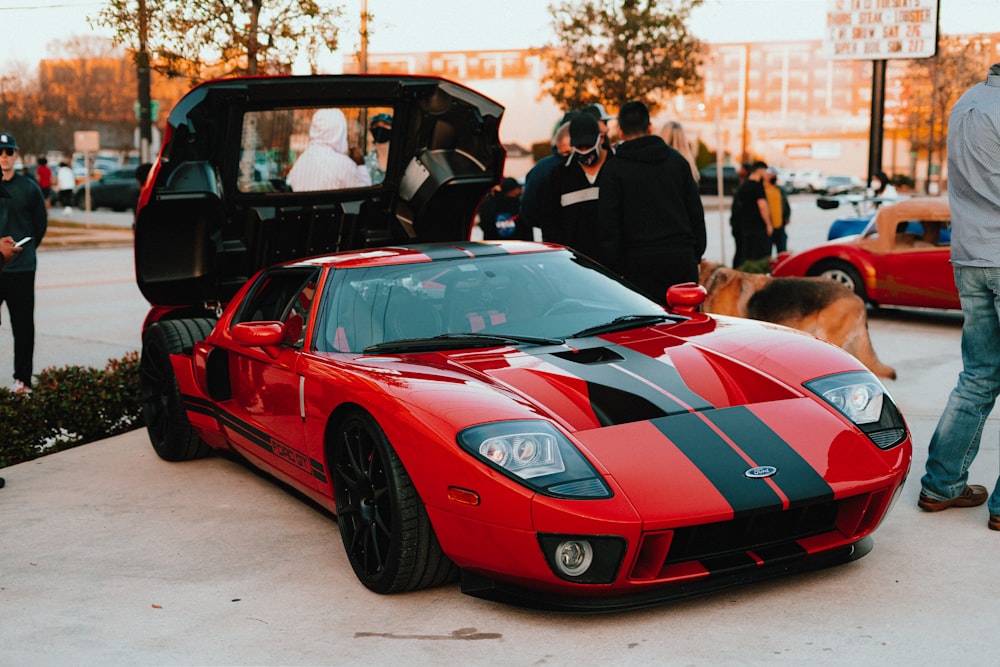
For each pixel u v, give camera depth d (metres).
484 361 3.88
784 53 86.88
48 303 13.23
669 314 4.50
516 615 3.43
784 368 3.80
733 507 3.14
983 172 4.07
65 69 69.19
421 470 3.39
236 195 6.00
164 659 3.22
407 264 4.58
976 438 4.22
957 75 51.38
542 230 6.55
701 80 31.67
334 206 6.34
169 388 5.64
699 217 5.95
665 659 3.05
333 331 4.30
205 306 6.40
